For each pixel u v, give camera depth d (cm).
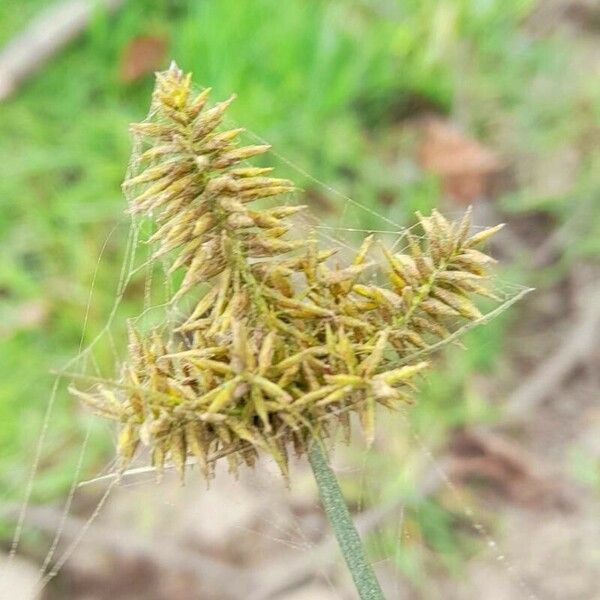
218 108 13
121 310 32
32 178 35
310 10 37
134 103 37
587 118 37
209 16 37
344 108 36
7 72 38
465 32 38
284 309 13
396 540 28
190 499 29
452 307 13
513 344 32
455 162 35
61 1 40
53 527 29
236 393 13
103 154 36
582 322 32
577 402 31
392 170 35
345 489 29
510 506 29
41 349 32
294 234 19
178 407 13
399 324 13
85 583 28
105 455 30
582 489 29
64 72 38
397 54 37
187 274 13
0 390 31
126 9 39
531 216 35
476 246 13
